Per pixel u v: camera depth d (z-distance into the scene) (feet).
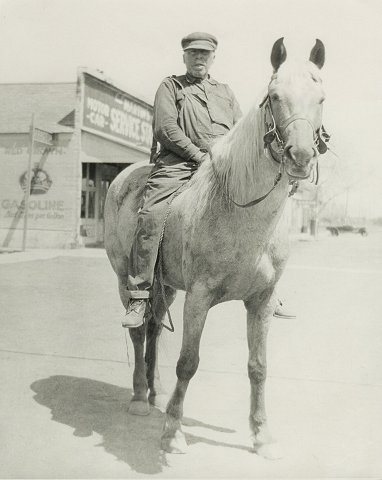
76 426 10.88
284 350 16.92
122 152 41.39
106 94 40.22
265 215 8.81
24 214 38.34
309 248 42.68
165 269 10.46
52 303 21.66
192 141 10.53
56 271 28.78
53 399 12.33
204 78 10.96
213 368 15.08
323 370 14.99
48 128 37.55
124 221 11.78
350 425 11.25
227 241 9.01
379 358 15.97
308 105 7.69
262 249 9.07
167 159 10.54
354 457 9.93
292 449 10.11
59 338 17.13
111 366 14.84
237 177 8.88
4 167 38.32
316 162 7.89
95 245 41.68
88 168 41.68
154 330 12.35
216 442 10.35
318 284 28.40
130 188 12.01
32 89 38.55
